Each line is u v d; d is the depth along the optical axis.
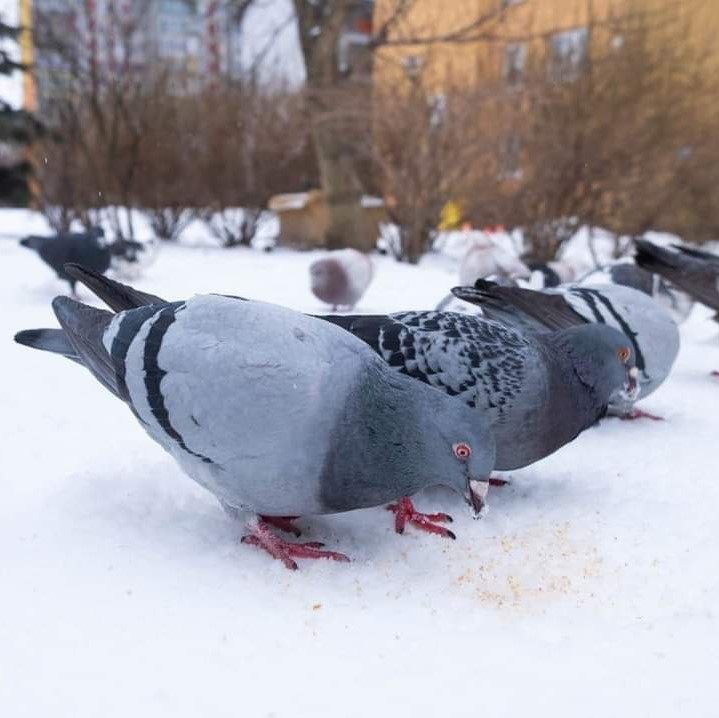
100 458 0.62
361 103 2.38
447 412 0.45
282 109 2.65
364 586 0.46
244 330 0.47
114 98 2.39
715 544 0.52
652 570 0.49
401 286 1.66
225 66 2.89
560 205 2.24
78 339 0.50
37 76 3.01
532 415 0.56
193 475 0.49
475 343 0.57
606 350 0.60
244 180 2.59
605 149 2.24
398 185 2.23
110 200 2.46
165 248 2.38
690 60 2.45
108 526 0.50
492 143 2.30
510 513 0.58
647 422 0.81
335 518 0.56
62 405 0.75
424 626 0.41
